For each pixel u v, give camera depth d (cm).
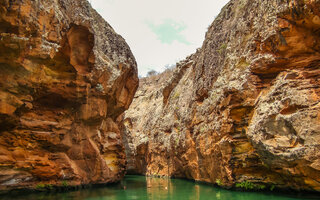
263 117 916
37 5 854
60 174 1143
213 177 1352
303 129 780
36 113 1149
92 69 1279
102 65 1349
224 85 1262
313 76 869
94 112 1355
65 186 1144
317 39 902
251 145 1051
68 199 941
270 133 880
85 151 1302
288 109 851
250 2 1245
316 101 798
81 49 1216
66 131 1249
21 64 853
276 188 996
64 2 1072
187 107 2053
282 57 959
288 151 809
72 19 1108
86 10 1216
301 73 891
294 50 935
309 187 828
